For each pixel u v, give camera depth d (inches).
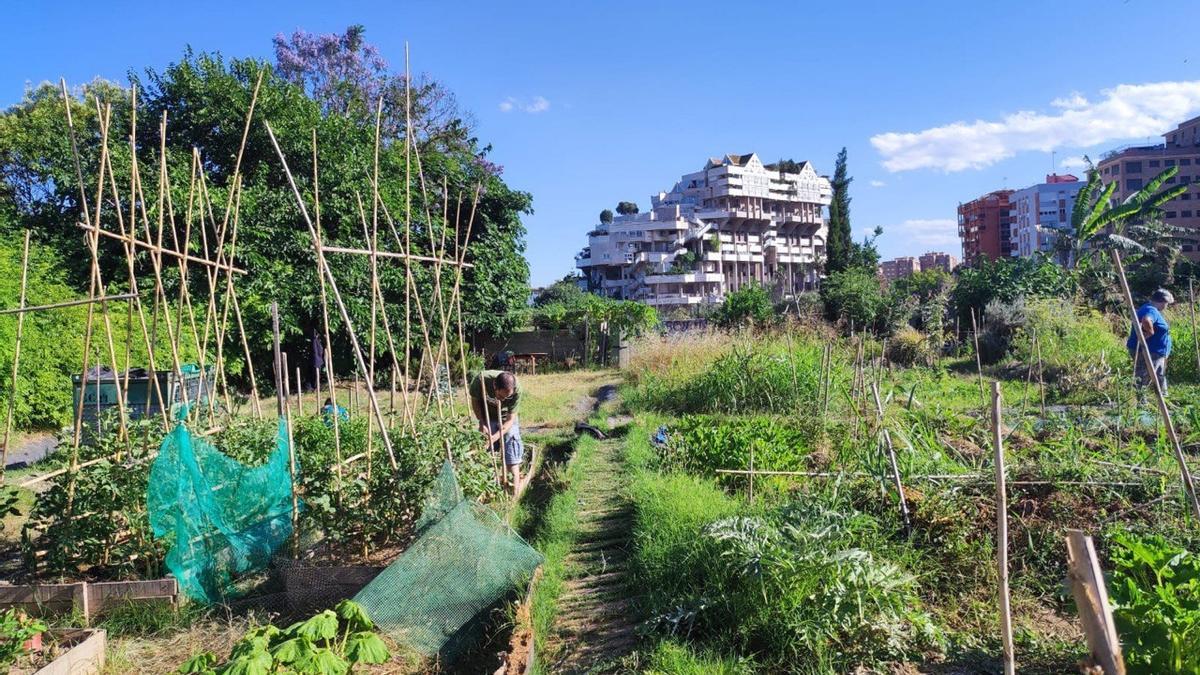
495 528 215.5
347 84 1120.2
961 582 192.7
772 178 3597.4
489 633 193.6
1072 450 253.9
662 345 695.7
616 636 184.2
